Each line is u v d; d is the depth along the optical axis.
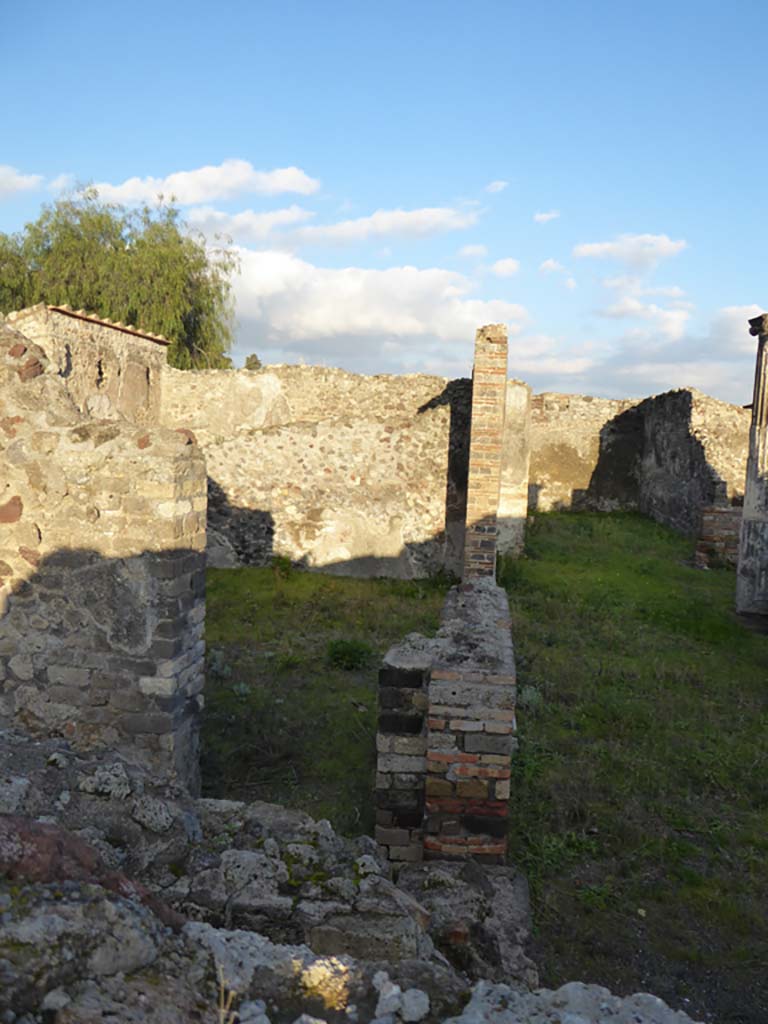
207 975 1.68
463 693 4.28
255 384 18.12
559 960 3.66
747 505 10.91
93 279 23.19
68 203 23.70
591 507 22.38
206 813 3.13
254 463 12.45
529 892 4.15
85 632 4.82
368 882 2.64
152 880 2.56
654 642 9.18
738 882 4.36
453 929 2.79
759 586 10.59
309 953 1.88
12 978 1.40
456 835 4.32
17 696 4.95
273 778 5.50
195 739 5.14
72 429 4.77
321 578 11.95
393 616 9.83
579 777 5.56
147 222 24.83
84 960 1.53
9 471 4.85
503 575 11.98
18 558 4.88
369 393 18.19
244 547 12.52
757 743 6.37
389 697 4.56
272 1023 1.61
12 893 1.62
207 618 9.55
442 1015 1.72
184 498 4.81
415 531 12.31
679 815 5.12
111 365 15.66
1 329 4.89
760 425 10.90
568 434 22.31
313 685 7.32
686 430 17.84
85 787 2.89
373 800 5.18
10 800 2.70
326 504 12.39
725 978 3.61
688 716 6.90
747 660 8.84
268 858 2.72
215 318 25.72
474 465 10.61
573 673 7.74
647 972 3.62
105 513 4.74
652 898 4.21
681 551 15.64
